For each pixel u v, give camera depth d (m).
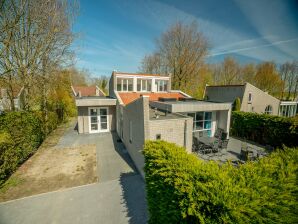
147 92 19.53
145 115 7.33
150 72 41.69
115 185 7.05
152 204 4.60
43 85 14.01
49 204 5.84
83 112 16.02
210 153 10.31
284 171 3.66
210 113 13.82
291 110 26.28
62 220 5.12
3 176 6.98
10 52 11.19
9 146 7.49
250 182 3.21
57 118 19.22
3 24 9.88
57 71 14.47
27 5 10.84
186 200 3.14
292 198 2.98
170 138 8.84
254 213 2.57
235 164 8.95
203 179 3.40
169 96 19.25
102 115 16.78
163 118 9.19
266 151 9.67
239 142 13.23
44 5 11.70
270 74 43.19
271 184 3.22
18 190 6.63
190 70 33.16
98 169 8.55
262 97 22.41
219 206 2.74
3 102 13.05
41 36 12.65
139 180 7.46
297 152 4.68
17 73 11.60
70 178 7.61
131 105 9.70
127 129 11.09
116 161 9.58
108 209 5.60
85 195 6.36
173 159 4.26
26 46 12.01
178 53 32.97
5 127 8.05
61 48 14.16
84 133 16.19
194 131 13.41
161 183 4.04
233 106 20.58
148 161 4.87
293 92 48.50
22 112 10.40
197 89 35.28
